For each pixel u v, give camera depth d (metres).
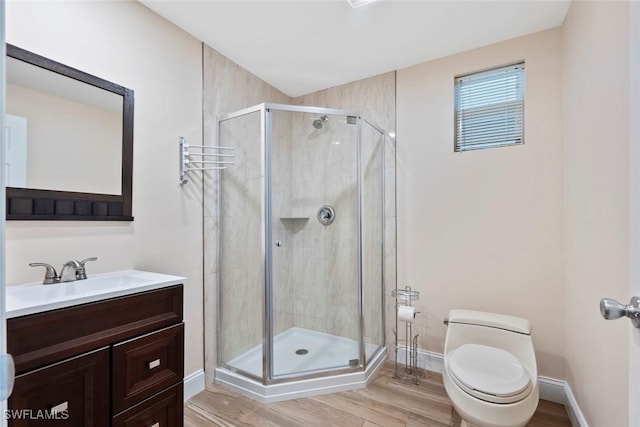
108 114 1.59
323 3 1.73
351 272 2.44
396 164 2.48
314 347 2.51
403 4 1.73
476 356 1.64
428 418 1.76
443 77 2.30
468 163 2.20
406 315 2.16
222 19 1.88
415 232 2.40
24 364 0.94
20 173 1.28
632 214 0.72
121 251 1.64
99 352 1.13
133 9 1.72
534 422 1.73
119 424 1.18
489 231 2.13
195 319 2.05
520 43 2.04
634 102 0.70
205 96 2.15
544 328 1.95
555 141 1.93
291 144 2.57
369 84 2.61
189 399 1.96
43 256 1.35
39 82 1.34
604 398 1.30
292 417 1.78
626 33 1.08
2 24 0.51
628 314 0.69
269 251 2.15
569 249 1.79
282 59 2.34
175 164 1.94
